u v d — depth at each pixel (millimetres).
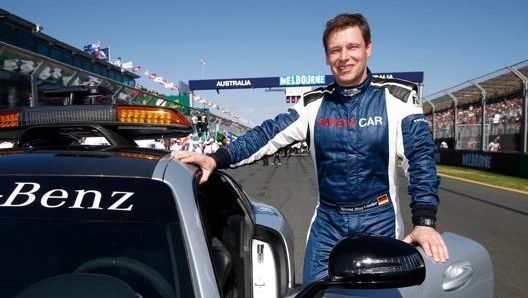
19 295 1506
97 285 1530
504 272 5102
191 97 35344
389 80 2461
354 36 2373
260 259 2852
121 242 1635
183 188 1813
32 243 1629
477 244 2414
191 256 1608
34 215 1681
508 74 19375
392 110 2398
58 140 2682
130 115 2438
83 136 2832
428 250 1998
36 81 8922
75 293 1508
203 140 27766
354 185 2477
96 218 1681
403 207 9484
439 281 2025
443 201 10750
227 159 2387
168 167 1911
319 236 2604
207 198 2742
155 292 1544
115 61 29047
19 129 2488
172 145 18500
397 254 1557
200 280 1562
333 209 2564
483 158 20828
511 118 19797
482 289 2287
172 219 1690
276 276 2848
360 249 1579
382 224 2492
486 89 22484
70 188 1766
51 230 1652
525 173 16844
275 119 2629
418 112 2395
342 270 1558
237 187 3209
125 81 29250
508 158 18312
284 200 10922
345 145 2455
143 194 1752
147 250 1621
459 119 25562
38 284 1539
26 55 8531
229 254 2428
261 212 3424
